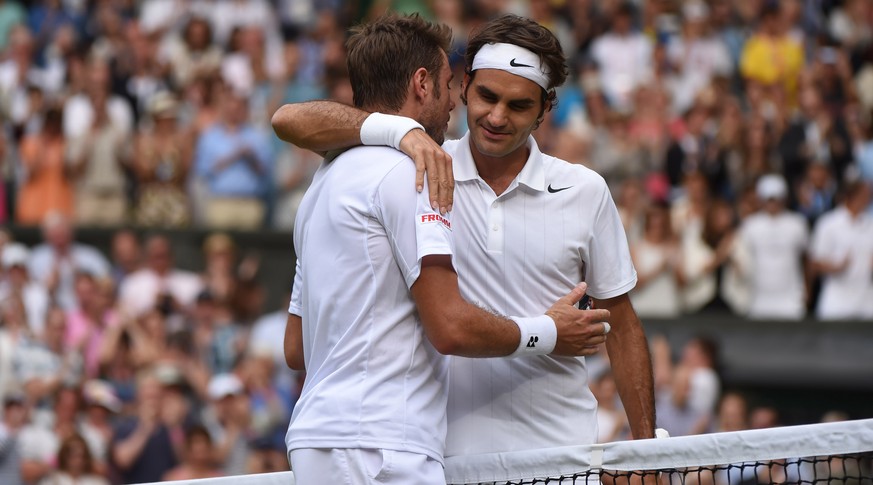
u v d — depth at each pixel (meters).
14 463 31.80
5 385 33.78
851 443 13.31
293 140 13.50
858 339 41.09
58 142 46.09
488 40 13.13
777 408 41.44
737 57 53.56
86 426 33.12
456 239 13.66
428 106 13.35
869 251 42.72
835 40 55.56
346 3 55.88
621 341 14.23
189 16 53.69
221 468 32.97
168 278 41.03
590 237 13.77
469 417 13.73
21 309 35.78
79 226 44.84
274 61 52.25
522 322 12.79
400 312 12.65
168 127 46.56
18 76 50.00
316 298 12.98
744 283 42.84
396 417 12.42
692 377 36.88
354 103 13.62
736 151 46.22
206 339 37.81
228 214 45.41
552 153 45.38
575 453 13.30
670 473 13.96
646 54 52.12
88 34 54.41
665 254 42.06
